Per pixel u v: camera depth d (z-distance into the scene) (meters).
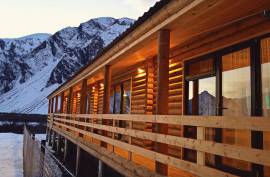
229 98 5.97
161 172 5.15
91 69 11.40
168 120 4.91
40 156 9.12
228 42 5.96
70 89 16.91
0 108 136.12
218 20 5.51
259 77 5.25
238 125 3.26
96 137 9.15
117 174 8.10
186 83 7.52
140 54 8.88
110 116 7.98
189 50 7.37
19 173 15.20
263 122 2.94
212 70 6.50
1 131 40.94
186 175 5.85
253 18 5.34
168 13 5.37
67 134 14.88
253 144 5.17
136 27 6.59
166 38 5.80
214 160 6.12
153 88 9.45
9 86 162.88
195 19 5.41
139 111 10.04
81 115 11.72
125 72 11.87
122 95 12.47
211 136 6.42
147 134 5.67
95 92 16.59
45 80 158.75
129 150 6.41
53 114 22.78
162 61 5.70
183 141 4.41
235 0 4.58
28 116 47.97
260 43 5.31
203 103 6.85
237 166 5.51
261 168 4.96
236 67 5.85
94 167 10.44
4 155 20.77
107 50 8.85
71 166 14.01
